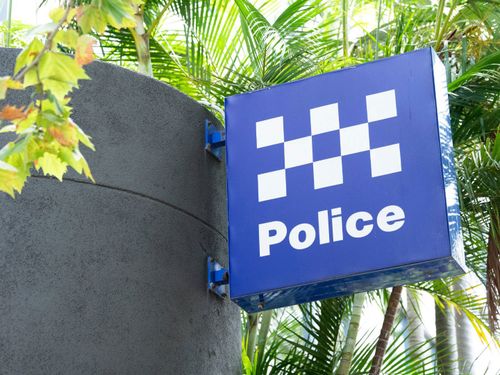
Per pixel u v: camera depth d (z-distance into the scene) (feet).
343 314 28.63
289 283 19.34
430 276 19.17
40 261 19.10
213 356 20.88
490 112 26.99
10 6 29.91
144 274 19.94
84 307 19.06
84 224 19.70
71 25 27.12
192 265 20.97
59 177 14.64
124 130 20.94
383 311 30.58
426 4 29.96
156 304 19.88
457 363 36.42
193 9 28.68
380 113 20.24
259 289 19.49
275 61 27.78
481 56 29.25
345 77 20.85
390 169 19.62
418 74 20.39
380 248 19.02
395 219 19.17
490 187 25.77
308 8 30.04
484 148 25.95
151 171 20.94
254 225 20.06
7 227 19.22
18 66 13.53
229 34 29.25
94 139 20.51
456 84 26.48
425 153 19.58
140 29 25.85
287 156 20.51
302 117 20.80
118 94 21.18
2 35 32.60
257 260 19.75
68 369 18.49
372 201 19.45
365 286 19.49
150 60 27.32
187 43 27.78
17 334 18.44
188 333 20.29
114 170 20.45
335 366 27.04
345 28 29.60
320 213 19.70
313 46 29.22
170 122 21.79
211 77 28.99
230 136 21.15
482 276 27.86
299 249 19.56
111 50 29.27
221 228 22.29
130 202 20.38
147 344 19.44
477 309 29.30
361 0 30.81
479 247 26.73
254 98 21.38
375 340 28.43
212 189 22.27
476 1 27.94
